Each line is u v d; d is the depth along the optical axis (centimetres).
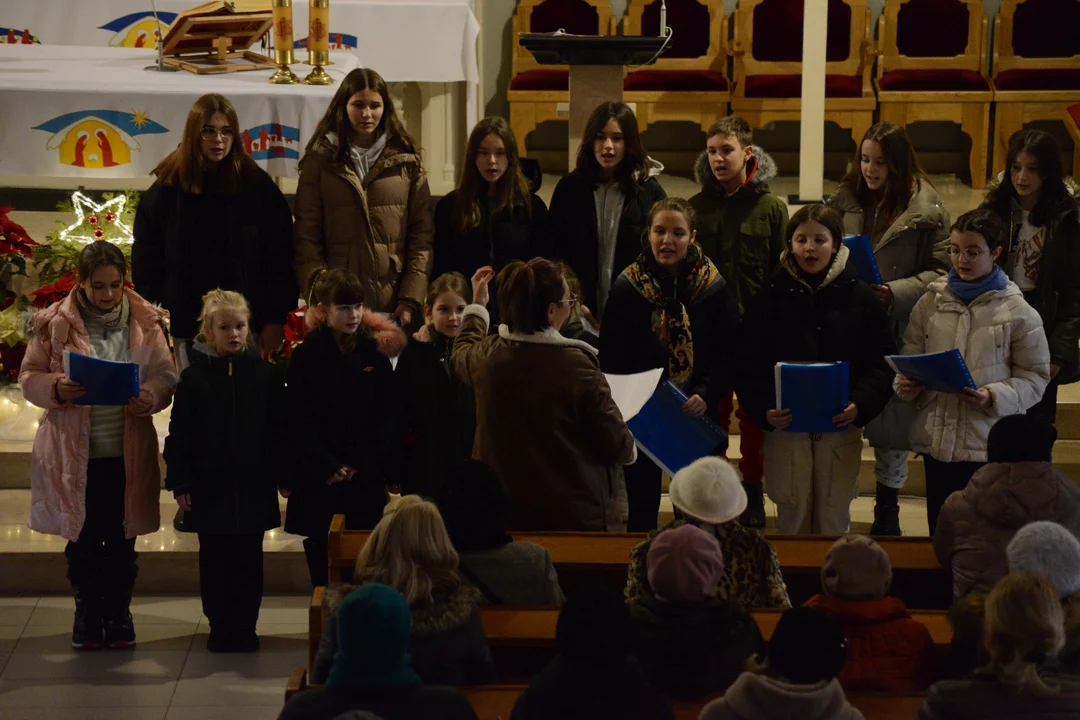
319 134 1241
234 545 1133
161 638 1169
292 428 1120
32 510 1124
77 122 1492
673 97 2234
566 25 2303
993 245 1112
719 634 726
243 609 1142
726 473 838
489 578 819
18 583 1255
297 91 1495
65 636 1166
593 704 641
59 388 1067
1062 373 1199
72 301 1124
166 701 1057
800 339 1112
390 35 1983
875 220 1233
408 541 759
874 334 1114
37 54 1742
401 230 1257
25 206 1930
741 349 1134
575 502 957
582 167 1248
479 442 971
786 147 2384
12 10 1981
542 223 1257
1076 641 735
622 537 932
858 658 770
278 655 1141
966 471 1125
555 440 948
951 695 695
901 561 948
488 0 2338
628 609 665
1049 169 1168
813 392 1064
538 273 940
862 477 1435
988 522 895
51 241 1584
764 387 1121
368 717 544
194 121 1184
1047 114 2228
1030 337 1113
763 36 2278
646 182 1247
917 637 775
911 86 2233
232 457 1109
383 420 1127
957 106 2231
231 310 1095
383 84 1233
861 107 2219
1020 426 905
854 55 2272
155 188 1218
